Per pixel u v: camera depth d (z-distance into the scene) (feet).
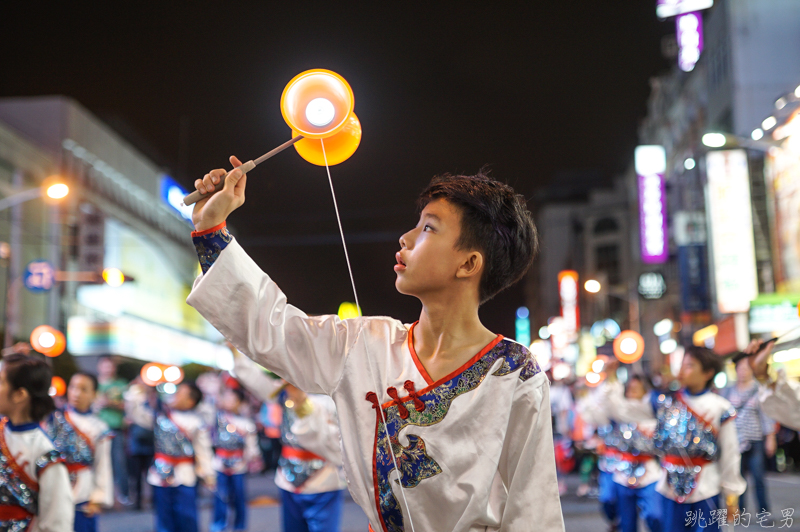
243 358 22.59
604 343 149.59
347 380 6.54
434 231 6.69
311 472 21.76
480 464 6.14
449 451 6.14
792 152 67.21
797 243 67.31
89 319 126.62
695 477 17.40
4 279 103.19
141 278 157.48
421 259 6.64
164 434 26.02
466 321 6.67
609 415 25.63
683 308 91.40
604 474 28.02
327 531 21.76
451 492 6.07
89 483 19.30
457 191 6.81
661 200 101.60
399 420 6.28
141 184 159.63
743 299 74.49
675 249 107.24
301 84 6.27
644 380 27.07
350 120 6.68
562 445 47.24
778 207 71.31
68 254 124.16
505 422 6.29
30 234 112.37
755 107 85.66
